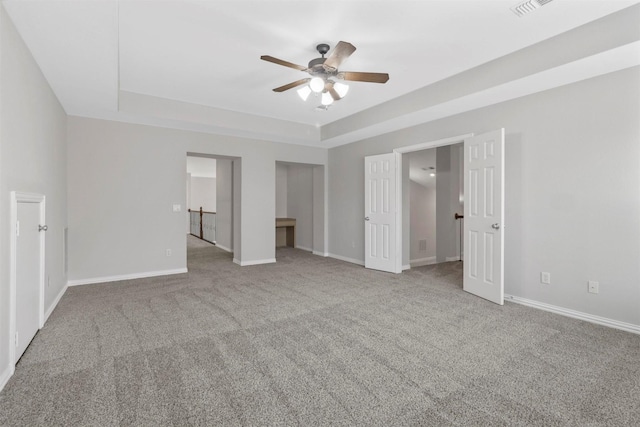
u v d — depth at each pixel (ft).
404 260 17.79
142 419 5.23
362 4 7.65
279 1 7.51
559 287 10.42
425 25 8.57
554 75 9.54
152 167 15.62
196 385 6.22
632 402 5.73
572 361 7.22
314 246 23.07
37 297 8.71
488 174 11.77
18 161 7.22
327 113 16.69
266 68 11.24
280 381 6.38
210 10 7.85
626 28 7.73
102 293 12.60
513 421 5.22
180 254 16.53
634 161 8.86
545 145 10.69
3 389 6.06
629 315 8.99
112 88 10.71
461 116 13.34
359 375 6.61
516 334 8.71
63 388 6.09
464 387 6.20
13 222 6.70
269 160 19.43
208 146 17.25
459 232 21.48
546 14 8.02
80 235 13.93
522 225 11.32
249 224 18.86
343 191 20.47
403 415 5.37
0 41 6.09
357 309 10.80
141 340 8.27
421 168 24.27
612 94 9.23
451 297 12.20
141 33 8.89
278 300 11.80
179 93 13.79
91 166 14.15
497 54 10.18
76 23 6.96
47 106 10.04
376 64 10.90
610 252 9.33
